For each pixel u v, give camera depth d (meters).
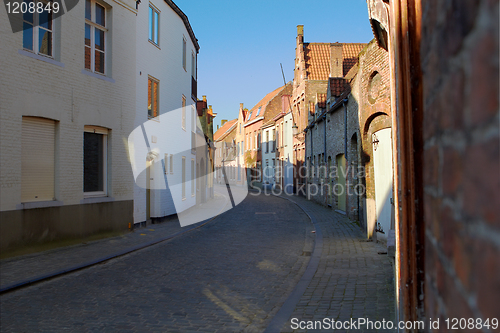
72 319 5.07
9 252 8.50
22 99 8.84
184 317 5.18
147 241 11.12
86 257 8.78
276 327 4.61
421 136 2.43
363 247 9.77
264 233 13.09
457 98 0.77
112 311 5.39
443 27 0.91
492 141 0.55
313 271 7.39
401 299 2.89
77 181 10.41
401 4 2.61
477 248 0.65
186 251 9.93
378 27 6.92
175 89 17.42
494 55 0.54
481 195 0.61
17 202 8.68
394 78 3.51
